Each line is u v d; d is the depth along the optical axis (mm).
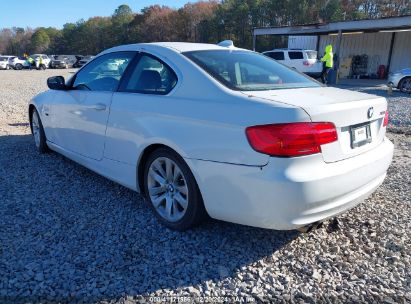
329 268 2812
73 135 4398
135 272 2721
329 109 2623
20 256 2871
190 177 3018
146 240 3143
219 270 2762
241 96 2799
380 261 2912
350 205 2881
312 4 66188
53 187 4242
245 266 2816
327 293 2549
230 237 3193
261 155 2543
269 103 2631
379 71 25891
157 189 3385
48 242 3078
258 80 3252
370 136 3076
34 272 2686
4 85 19078
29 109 5648
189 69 3180
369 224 3451
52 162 5125
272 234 3248
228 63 3393
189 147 2924
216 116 2785
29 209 3670
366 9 68875
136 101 3418
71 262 2816
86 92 4168
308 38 31234
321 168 2598
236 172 2668
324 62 19469
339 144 2709
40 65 46156
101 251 2971
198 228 3318
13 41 132375
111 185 4316
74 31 112375
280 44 58594
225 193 2775
